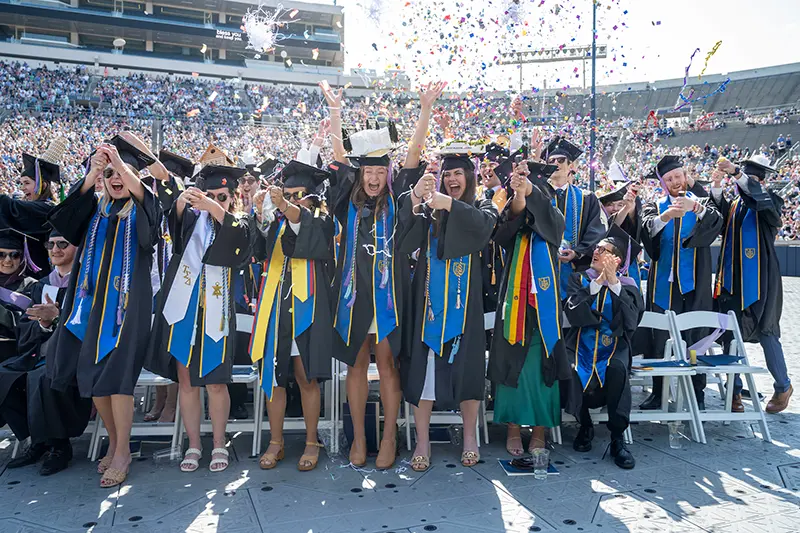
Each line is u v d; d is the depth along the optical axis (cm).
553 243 412
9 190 1897
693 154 3080
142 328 388
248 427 433
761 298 525
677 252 544
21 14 3975
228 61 4334
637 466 402
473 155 413
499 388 426
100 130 3036
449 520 324
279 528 316
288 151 2883
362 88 4275
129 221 396
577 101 2948
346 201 419
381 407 486
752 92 3725
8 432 439
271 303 402
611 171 575
